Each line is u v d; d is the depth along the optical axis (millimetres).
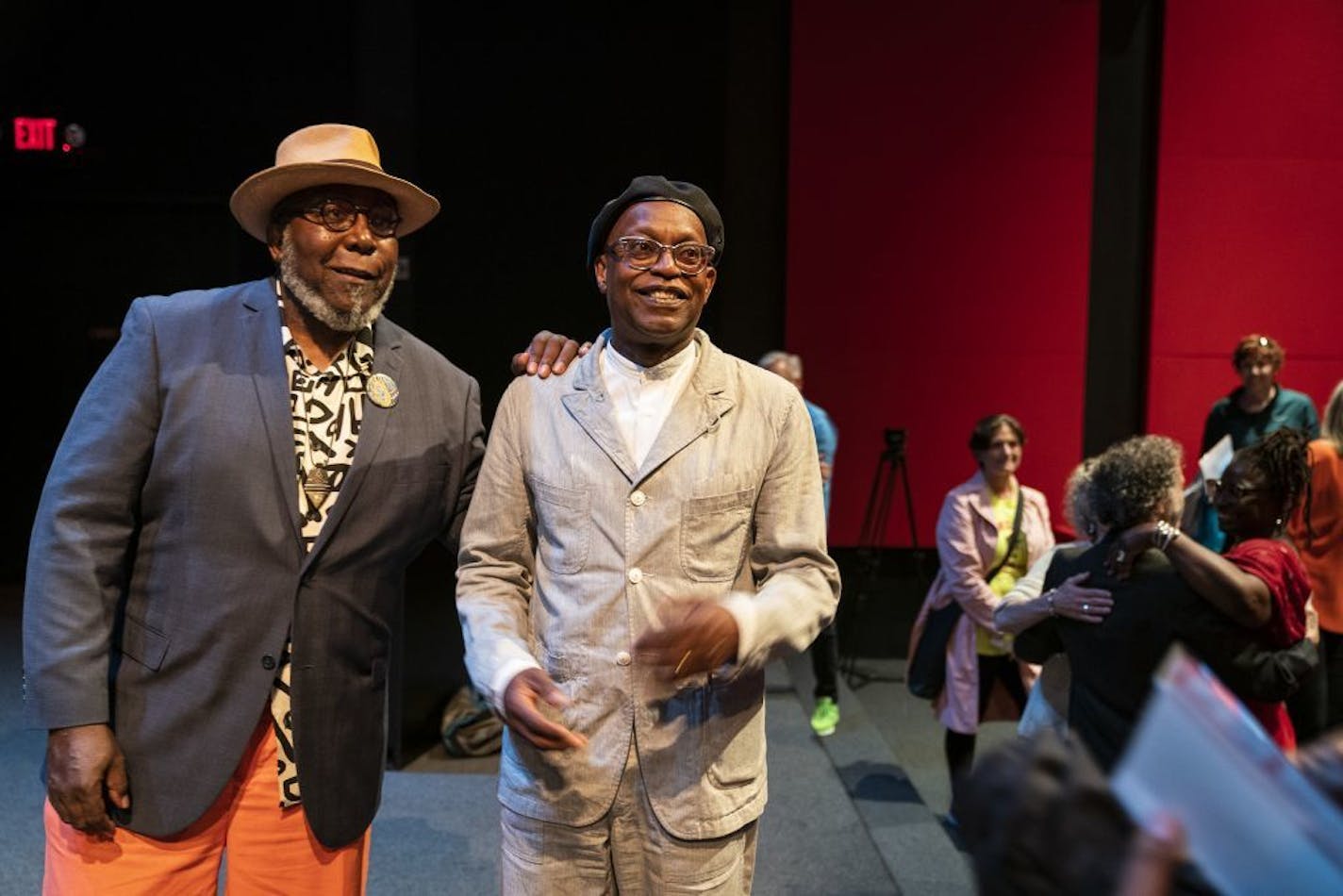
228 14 6281
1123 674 2271
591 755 1619
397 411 1882
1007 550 3984
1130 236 6723
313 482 1822
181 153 6387
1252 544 2279
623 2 6277
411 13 4320
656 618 1606
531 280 6289
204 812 1744
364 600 1859
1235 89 6477
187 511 1746
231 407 1761
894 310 6555
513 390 1767
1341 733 853
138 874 1758
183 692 1746
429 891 3102
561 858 1659
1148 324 6691
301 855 1851
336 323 1814
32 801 3586
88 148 6332
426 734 4301
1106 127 6660
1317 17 6434
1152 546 2291
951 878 3324
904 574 6672
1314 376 6609
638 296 1645
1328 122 6492
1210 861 616
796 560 1672
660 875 1628
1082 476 2697
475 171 6238
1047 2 6426
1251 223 6531
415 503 1882
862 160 6484
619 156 6344
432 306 6219
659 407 1693
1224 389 6617
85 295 6707
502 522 1729
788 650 1542
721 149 6414
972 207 6504
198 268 6719
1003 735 4941
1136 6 6570
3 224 6621
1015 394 6590
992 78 6457
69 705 1656
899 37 6426
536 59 6238
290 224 1808
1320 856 572
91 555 1711
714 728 1620
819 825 3709
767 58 6535
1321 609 3801
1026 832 741
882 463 6270
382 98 4328
